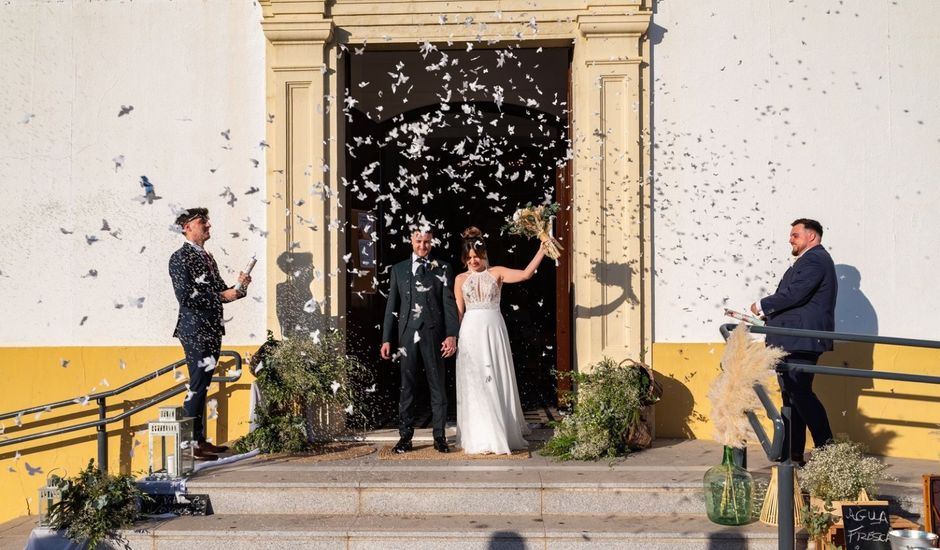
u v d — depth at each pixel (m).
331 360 6.49
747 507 4.98
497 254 10.55
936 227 6.61
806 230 6.00
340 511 5.30
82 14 6.95
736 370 4.53
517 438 6.30
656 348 6.72
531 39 6.82
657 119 6.78
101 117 6.94
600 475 5.46
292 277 6.77
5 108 6.94
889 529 4.64
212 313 6.15
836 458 4.98
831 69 6.69
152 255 6.90
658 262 6.77
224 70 6.89
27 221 6.94
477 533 4.86
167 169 6.90
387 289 8.33
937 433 6.41
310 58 6.76
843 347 6.64
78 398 6.43
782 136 6.71
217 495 5.34
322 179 6.77
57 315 6.92
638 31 6.67
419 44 6.89
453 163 10.58
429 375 6.21
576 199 6.77
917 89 6.65
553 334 10.26
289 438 6.16
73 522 4.98
